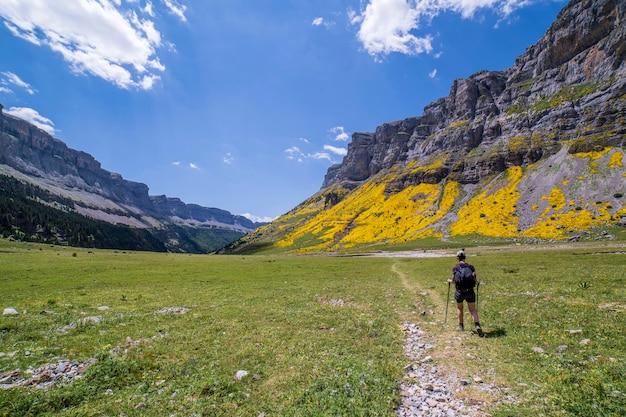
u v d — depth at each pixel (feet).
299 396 32.07
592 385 29.01
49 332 55.42
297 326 57.47
